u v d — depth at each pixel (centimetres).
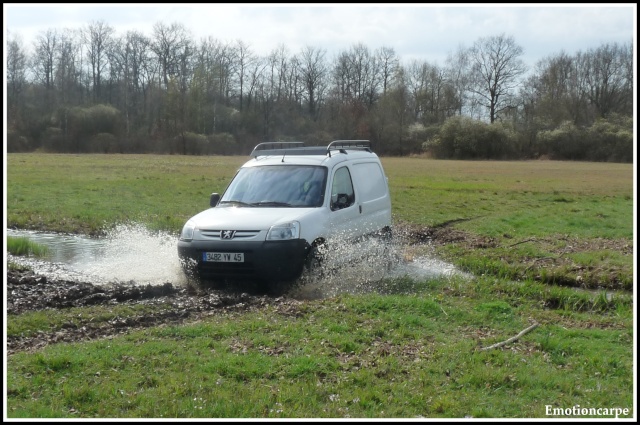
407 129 8969
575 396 585
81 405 539
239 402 543
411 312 848
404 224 1855
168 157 6725
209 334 733
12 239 1370
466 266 1227
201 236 1005
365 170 1250
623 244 1529
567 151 8344
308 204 1070
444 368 638
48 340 714
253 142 8250
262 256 966
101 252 1372
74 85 8406
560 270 1176
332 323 779
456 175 4638
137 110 8606
